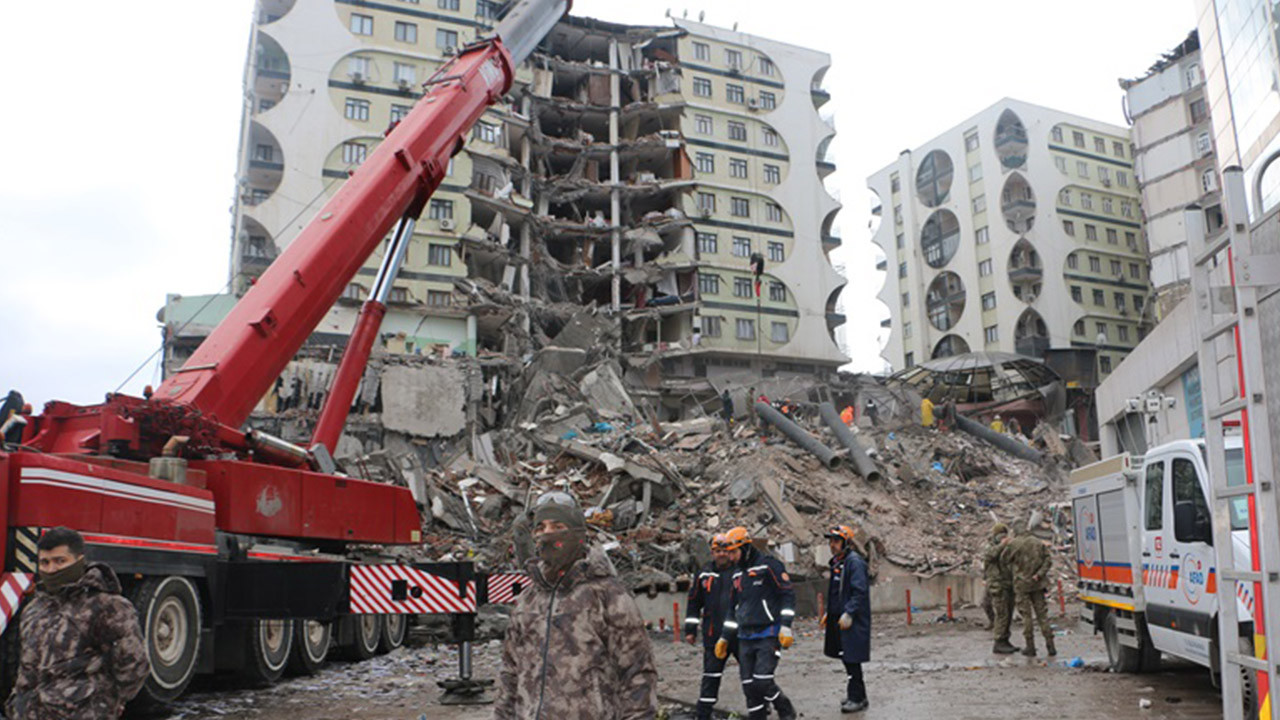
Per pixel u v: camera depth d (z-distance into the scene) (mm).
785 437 32469
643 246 64000
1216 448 4223
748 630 7082
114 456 9961
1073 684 9445
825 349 65312
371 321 14125
